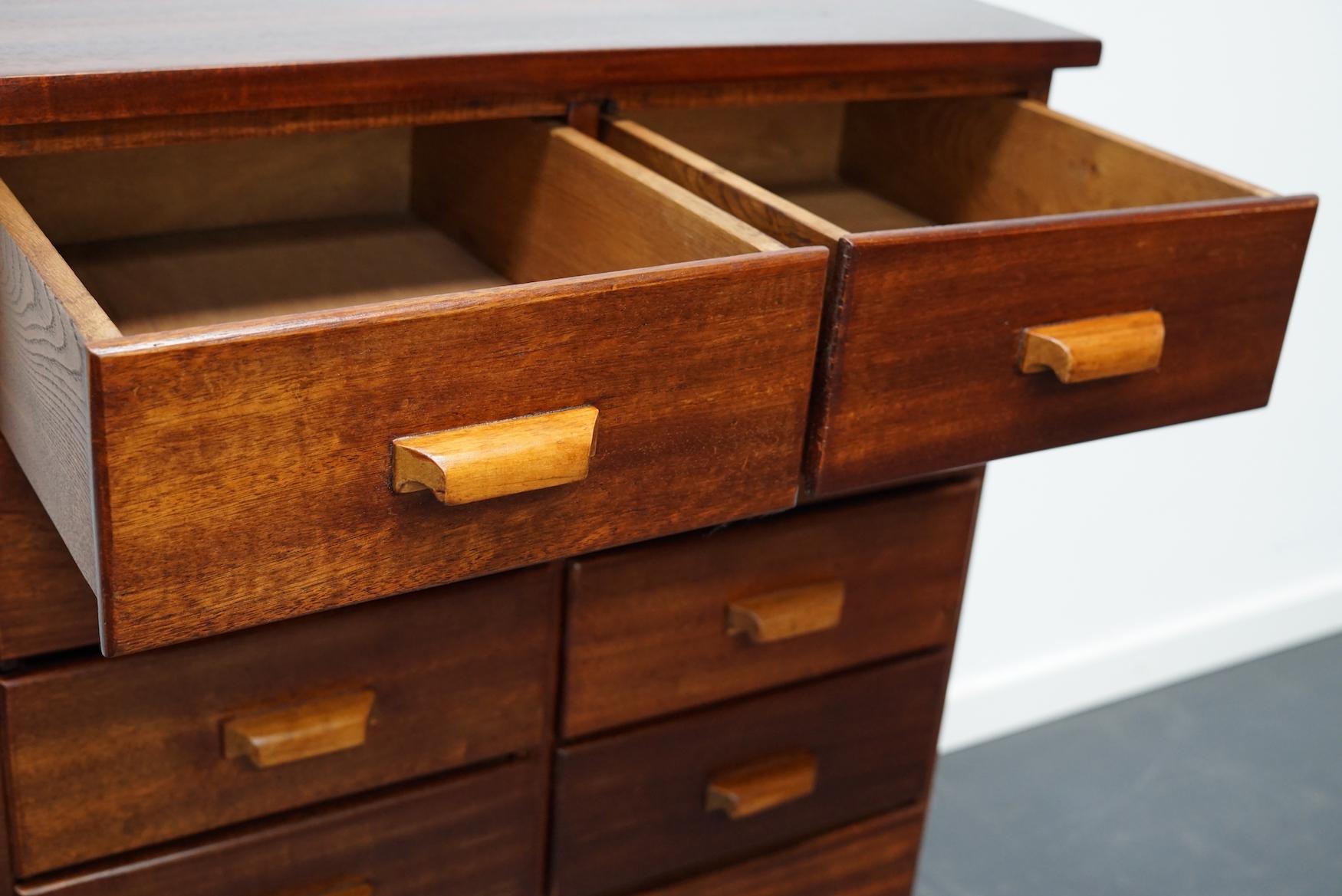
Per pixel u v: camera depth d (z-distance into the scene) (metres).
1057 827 1.76
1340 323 1.97
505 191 0.91
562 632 0.96
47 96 0.69
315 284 0.89
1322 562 2.19
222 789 0.89
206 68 0.73
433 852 0.99
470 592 0.91
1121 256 0.80
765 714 1.08
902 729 1.17
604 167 0.81
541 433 0.64
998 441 0.82
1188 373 0.87
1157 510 1.95
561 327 0.64
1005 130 1.04
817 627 1.03
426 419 0.62
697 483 0.72
